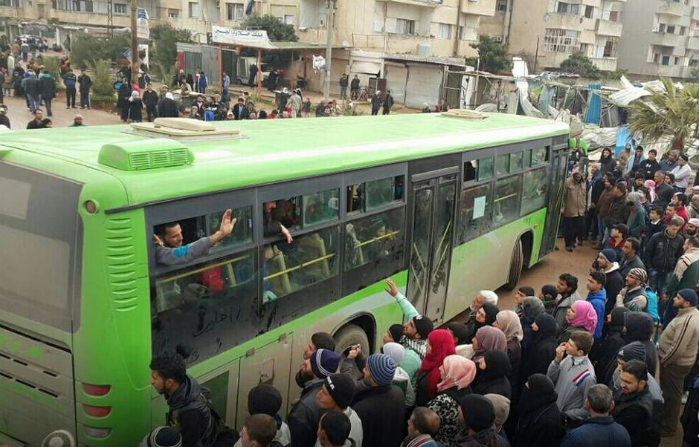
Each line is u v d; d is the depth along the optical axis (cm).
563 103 2805
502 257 981
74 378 400
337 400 381
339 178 578
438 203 761
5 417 446
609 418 422
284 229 508
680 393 635
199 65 3931
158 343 414
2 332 428
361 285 629
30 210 401
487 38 4491
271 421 345
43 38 5294
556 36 5209
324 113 2736
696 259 780
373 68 3912
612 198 1199
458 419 420
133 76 2544
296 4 4312
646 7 5969
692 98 1852
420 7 4519
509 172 950
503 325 541
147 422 416
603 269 734
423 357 524
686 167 1488
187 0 5069
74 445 409
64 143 475
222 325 464
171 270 417
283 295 523
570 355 515
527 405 445
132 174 401
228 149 527
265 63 4147
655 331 826
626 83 2566
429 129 852
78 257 383
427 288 768
